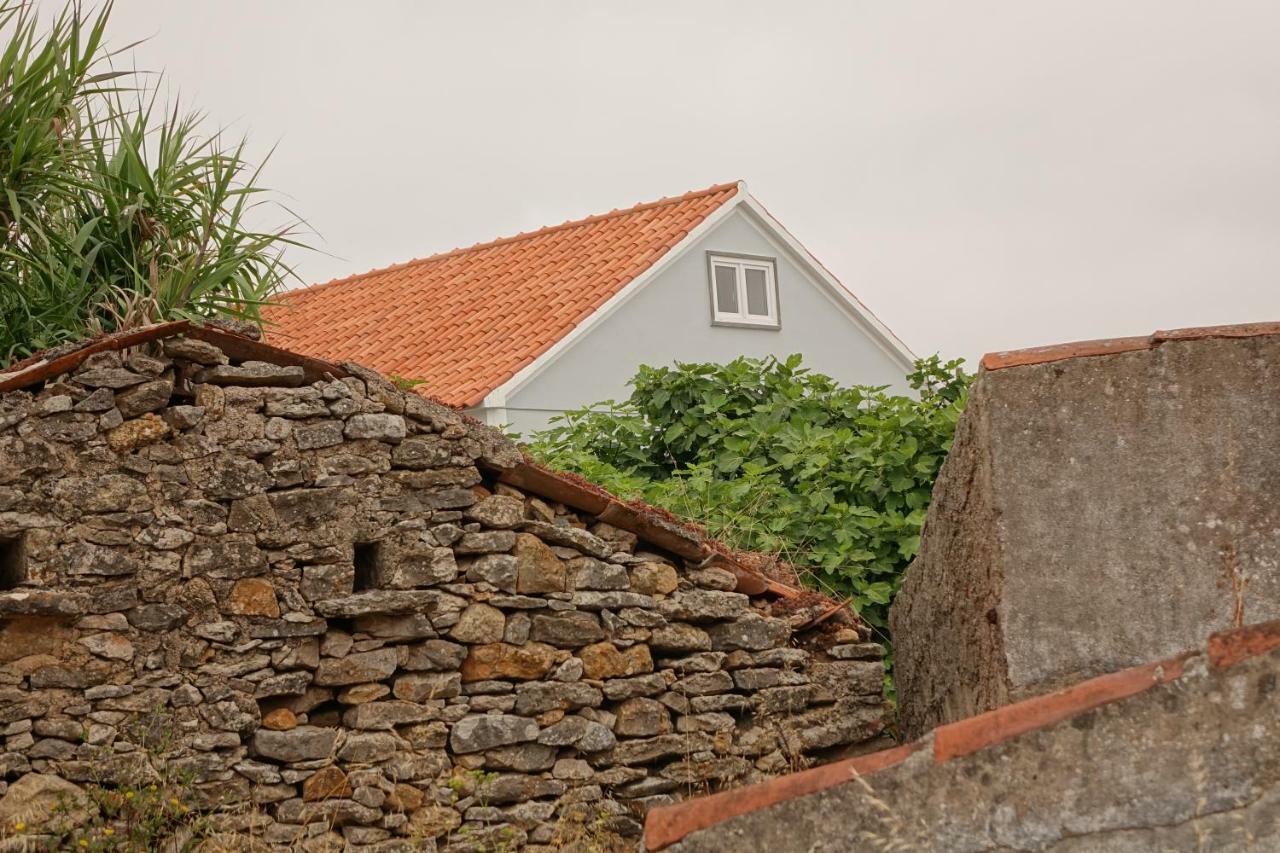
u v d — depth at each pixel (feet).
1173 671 10.37
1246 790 9.97
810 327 63.41
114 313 24.49
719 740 22.57
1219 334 15.74
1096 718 10.42
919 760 10.80
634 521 22.27
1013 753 10.57
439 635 20.71
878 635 29.04
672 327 56.85
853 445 31.19
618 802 21.71
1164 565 15.60
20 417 18.40
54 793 18.01
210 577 19.27
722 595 23.02
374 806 19.86
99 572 18.56
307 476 20.08
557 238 60.95
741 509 30.07
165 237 26.61
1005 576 16.19
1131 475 15.84
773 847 11.05
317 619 19.83
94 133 27.91
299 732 19.57
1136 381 15.94
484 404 48.47
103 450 18.84
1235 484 15.44
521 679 21.25
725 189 60.39
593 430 34.81
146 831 18.24
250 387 19.99
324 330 60.95
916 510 30.22
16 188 26.53
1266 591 15.16
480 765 20.72
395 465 20.74
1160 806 10.14
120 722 18.56
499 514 21.27
